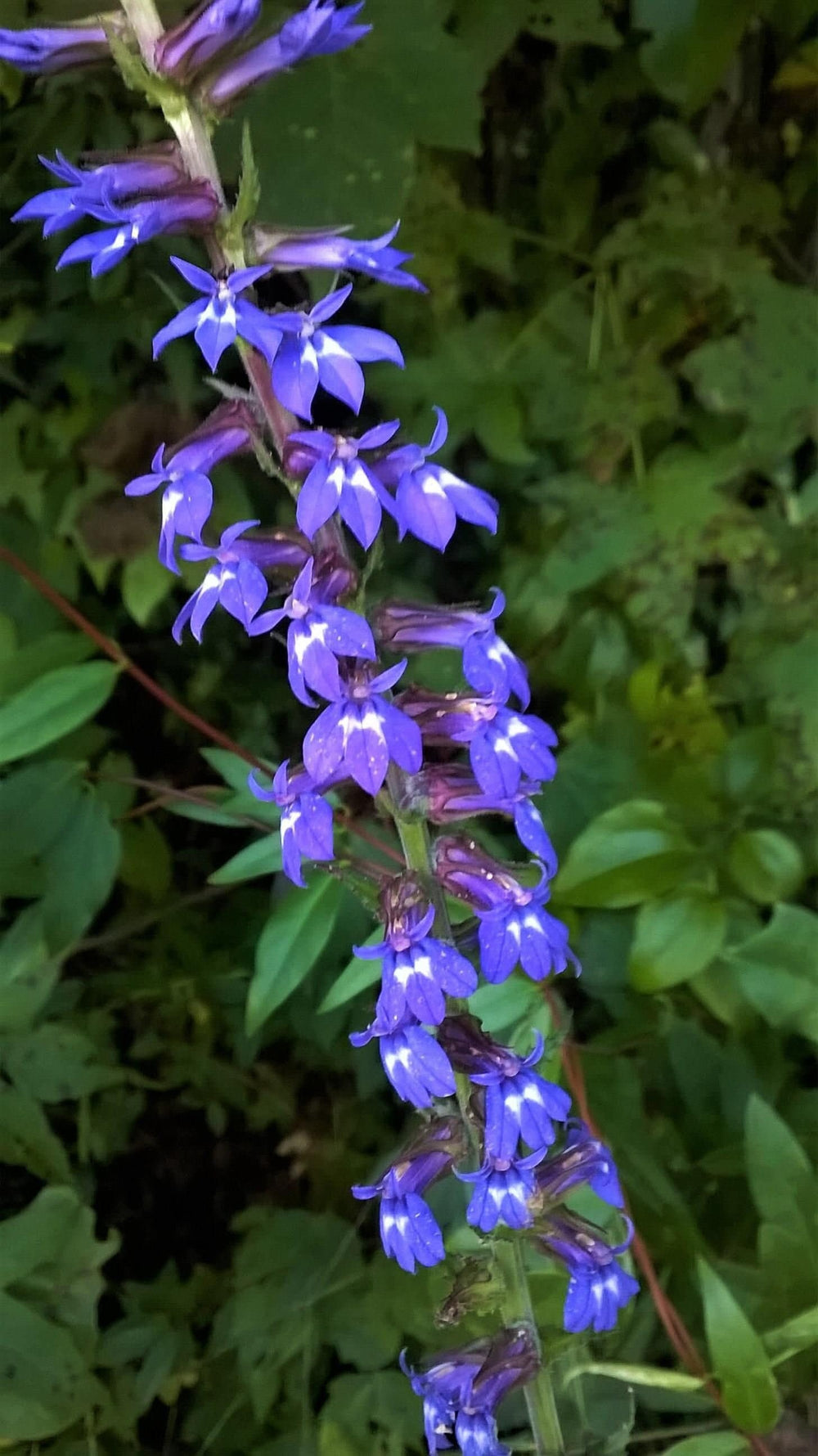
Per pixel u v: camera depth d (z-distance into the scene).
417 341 0.28
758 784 0.28
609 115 0.28
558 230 0.28
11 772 0.27
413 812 0.16
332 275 0.23
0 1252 0.25
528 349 0.28
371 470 0.14
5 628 0.26
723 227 0.27
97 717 0.32
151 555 0.28
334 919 0.23
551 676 0.29
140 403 0.29
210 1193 0.34
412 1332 0.26
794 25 0.26
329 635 0.14
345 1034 0.31
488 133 0.29
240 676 0.32
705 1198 0.27
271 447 0.15
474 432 0.29
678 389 0.28
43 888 0.25
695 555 0.27
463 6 0.24
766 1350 0.21
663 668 0.29
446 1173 0.17
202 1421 0.29
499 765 0.15
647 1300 0.25
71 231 0.28
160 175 0.14
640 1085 0.26
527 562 0.29
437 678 0.27
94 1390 0.25
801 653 0.28
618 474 0.29
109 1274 0.33
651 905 0.24
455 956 0.15
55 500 0.28
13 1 0.21
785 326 0.27
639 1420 0.26
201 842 0.33
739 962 0.24
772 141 0.28
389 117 0.23
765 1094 0.26
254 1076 0.33
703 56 0.24
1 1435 0.24
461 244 0.28
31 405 0.29
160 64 0.14
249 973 0.31
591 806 0.28
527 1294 0.18
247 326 0.13
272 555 0.15
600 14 0.24
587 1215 0.22
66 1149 0.32
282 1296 0.28
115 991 0.31
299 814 0.15
